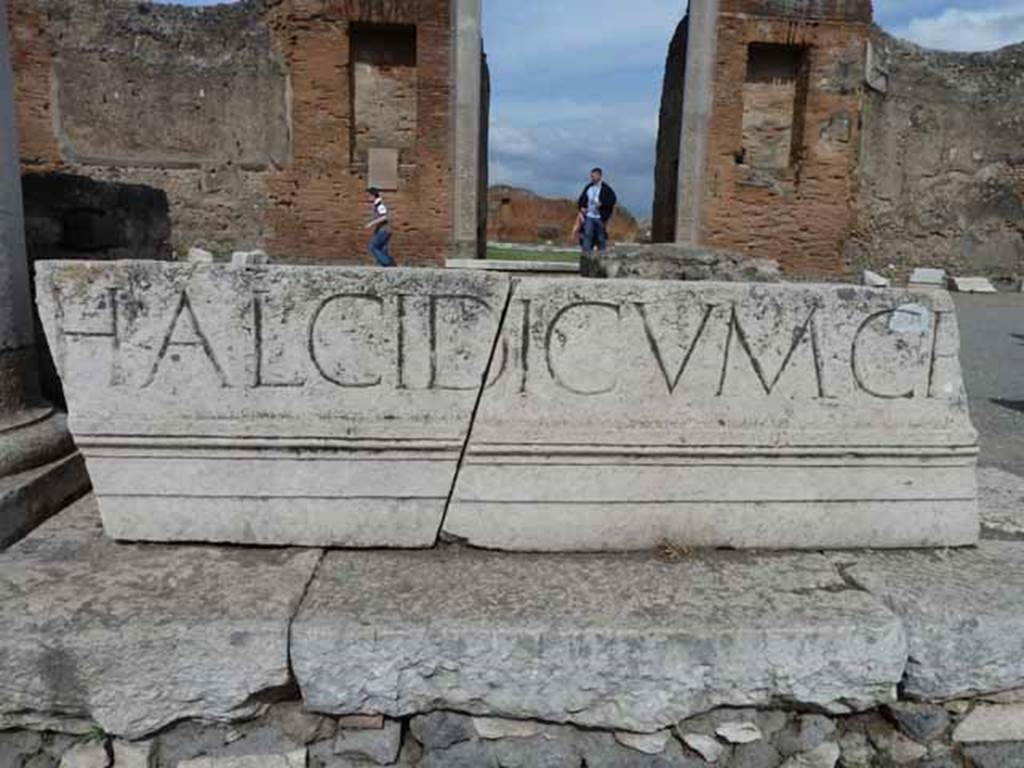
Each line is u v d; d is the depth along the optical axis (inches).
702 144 475.8
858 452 85.4
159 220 174.2
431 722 71.9
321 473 82.7
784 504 86.7
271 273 79.2
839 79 484.7
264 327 79.8
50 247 132.6
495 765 72.6
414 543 84.8
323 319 80.0
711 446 84.0
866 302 83.9
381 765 71.9
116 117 476.1
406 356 81.0
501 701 70.9
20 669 67.2
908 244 552.1
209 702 69.3
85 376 79.7
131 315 79.0
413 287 80.2
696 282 83.0
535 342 81.8
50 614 69.5
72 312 78.5
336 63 466.3
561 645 69.9
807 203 495.8
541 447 83.0
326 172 480.4
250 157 481.4
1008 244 556.4
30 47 459.2
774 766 73.9
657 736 72.5
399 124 481.4
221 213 488.7
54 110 469.1
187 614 69.9
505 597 75.3
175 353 79.8
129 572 77.8
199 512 83.2
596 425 83.4
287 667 69.0
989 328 343.0
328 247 489.7
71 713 69.1
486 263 378.9
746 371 83.8
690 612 73.4
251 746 71.2
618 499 85.1
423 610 72.3
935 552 87.7
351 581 77.7
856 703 73.5
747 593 77.3
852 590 78.5
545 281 81.3
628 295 81.8
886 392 85.3
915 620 73.7
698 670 70.8
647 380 83.3
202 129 480.1
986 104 538.9
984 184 549.0
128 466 82.0
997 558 86.4
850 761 75.0
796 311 83.4
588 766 72.9
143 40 471.8
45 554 81.6
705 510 86.1
